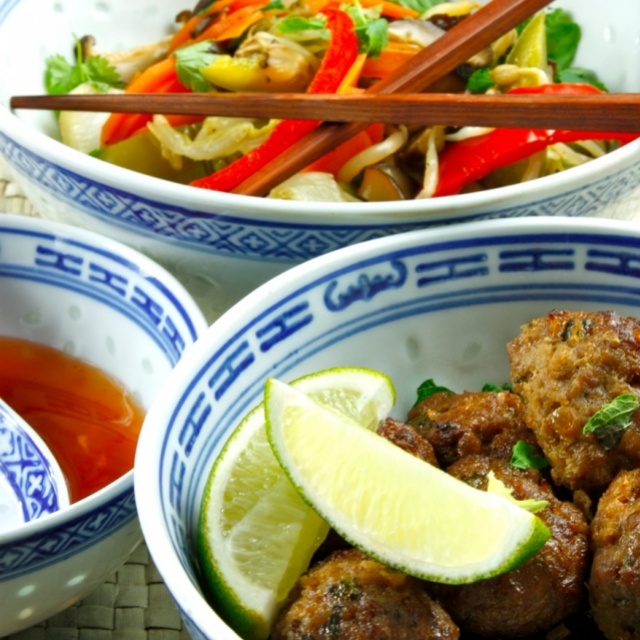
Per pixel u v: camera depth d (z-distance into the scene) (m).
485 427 0.39
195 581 0.36
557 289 0.42
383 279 0.41
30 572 0.38
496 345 0.42
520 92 0.49
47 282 0.45
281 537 0.37
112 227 0.45
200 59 0.50
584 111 0.42
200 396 0.38
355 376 0.39
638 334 0.38
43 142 0.44
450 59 0.46
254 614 0.36
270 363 0.40
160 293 0.43
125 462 0.42
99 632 0.40
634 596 0.35
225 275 0.45
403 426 0.38
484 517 0.35
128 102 0.47
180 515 0.37
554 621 0.37
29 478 0.41
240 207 0.42
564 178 0.43
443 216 0.42
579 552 0.36
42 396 0.44
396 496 0.36
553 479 0.38
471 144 0.47
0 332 0.46
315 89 0.48
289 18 0.50
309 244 0.43
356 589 0.35
